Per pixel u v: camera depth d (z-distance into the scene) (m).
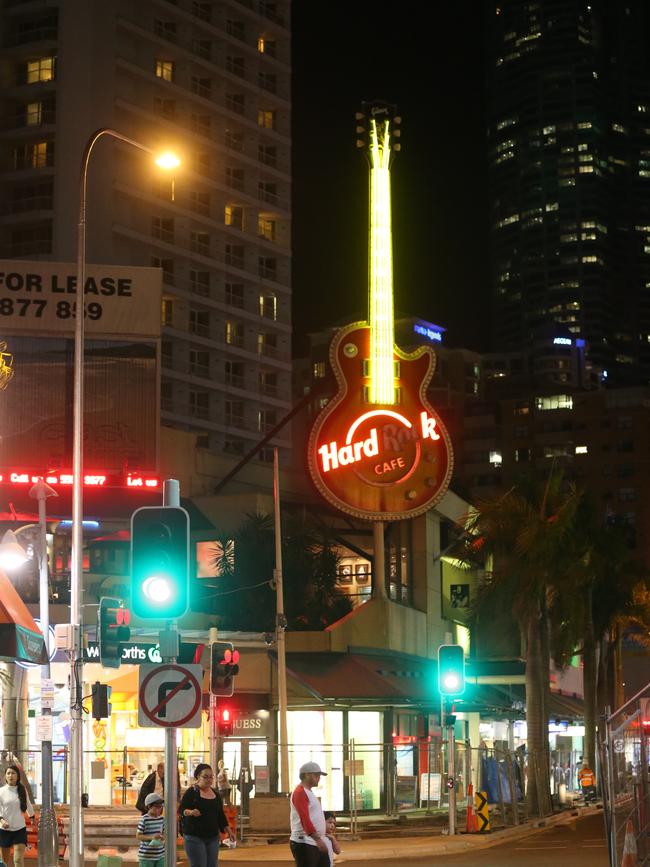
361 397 62.94
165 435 85.50
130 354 78.81
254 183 143.38
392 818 47.91
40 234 124.56
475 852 36.12
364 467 62.25
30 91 125.69
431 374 63.75
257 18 145.25
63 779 48.06
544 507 57.34
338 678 54.81
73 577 27.08
